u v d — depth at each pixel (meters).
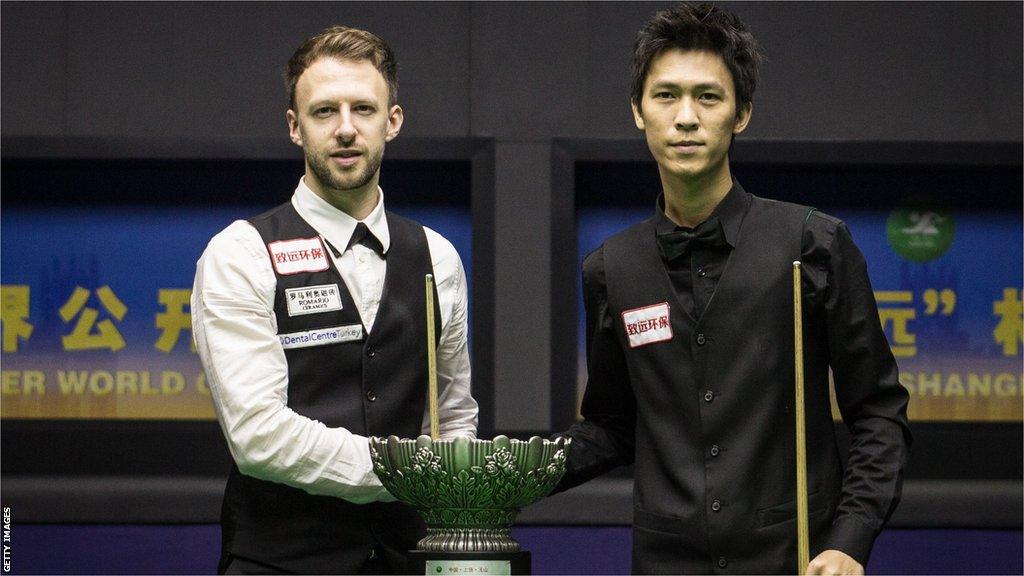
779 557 3.50
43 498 6.46
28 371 6.64
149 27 6.56
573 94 6.57
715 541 3.52
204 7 6.57
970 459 6.56
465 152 6.53
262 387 3.59
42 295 6.65
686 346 3.62
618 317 3.74
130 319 6.65
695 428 3.59
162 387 6.65
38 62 6.54
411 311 3.87
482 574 3.16
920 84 6.56
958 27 6.58
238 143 6.49
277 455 3.55
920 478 6.55
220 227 6.67
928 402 6.67
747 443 3.54
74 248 6.66
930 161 6.53
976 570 6.48
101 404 6.63
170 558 6.46
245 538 3.74
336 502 3.75
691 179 3.52
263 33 6.57
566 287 6.48
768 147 6.49
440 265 3.99
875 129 6.55
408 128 6.56
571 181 6.52
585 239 6.64
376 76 3.69
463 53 6.59
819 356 3.63
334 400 3.74
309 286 3.75
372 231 3.86
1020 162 6.54
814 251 3.58
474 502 3.16
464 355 4.06
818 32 6.56
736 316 3.58
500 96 6.57
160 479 6.51
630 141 6.53
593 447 3.93
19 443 6.54
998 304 6.68
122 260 6.66
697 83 3.46
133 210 6.68
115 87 6.54
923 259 6.70
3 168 6.60
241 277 3.69
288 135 6.54
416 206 6.65
